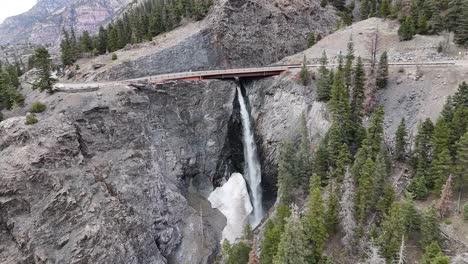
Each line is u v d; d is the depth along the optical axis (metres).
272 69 82.94
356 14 126.75
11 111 65.38
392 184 48.50
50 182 53.06
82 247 50.88
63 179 54.06
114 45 99.50
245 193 82.62
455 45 72.62
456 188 43.53
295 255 38.25
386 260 37.28
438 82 60.97
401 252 32.97
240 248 52.69
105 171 59.62
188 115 79.19
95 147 61.28
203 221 72.44
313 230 41.78
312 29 114.19
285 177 54.81
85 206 53.81
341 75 63.94
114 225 55.38
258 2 106.19
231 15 100.31
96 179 57.72
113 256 53.31
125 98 68.00
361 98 60.53
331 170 51.25
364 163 47.12
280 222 47.12
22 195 51.72
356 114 57.81
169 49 90.69
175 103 77.69
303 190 55.53
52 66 105.69
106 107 64.62
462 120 45.59
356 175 47.09
